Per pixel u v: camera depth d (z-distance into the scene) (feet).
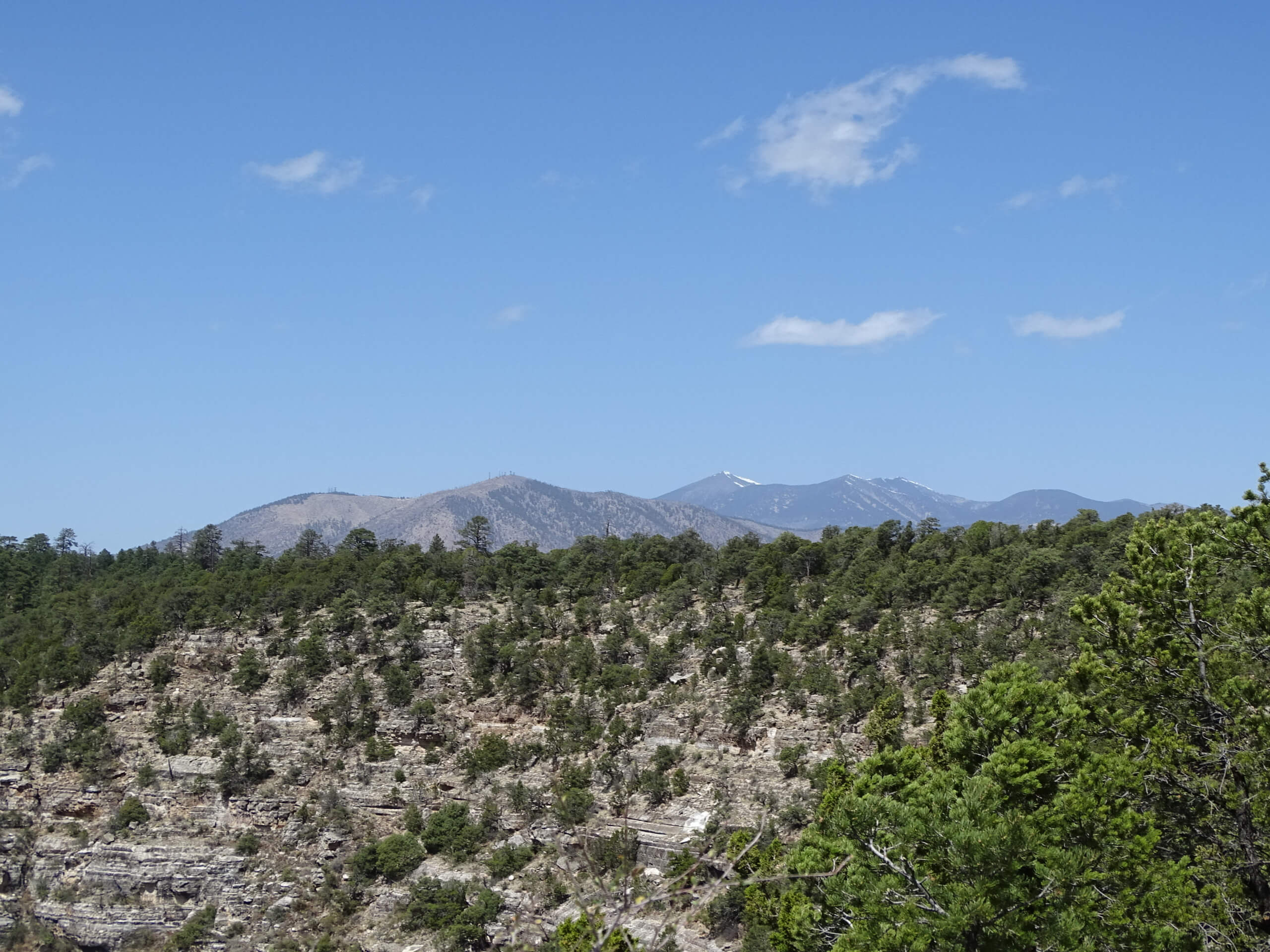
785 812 415.03
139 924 515.09
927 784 196.95
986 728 217.97
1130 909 175.52
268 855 536.83
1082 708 216.13
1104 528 547.90
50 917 525.34
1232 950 175.63
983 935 169.17
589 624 624.18
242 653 649.20
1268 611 201.87
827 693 476.95
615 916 90.22
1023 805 195.52
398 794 549.54
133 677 636.07
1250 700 196.24
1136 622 219.20
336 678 619.67
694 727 504.43
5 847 545.03
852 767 394.11
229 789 559.79
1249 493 216.13
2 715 618.03
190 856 528.63
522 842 481.46
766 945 268.21
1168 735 200.64
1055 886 172.86
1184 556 220.02
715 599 613.52
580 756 520.01
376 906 488.44
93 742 586.86
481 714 588.50
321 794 555.69
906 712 443.73
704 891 92.63
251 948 490.49
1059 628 432.66
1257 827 196.03
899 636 492.54
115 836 547.08
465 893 455.22
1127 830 183.42
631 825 449.89
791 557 631.15
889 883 175.01
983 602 507.30
